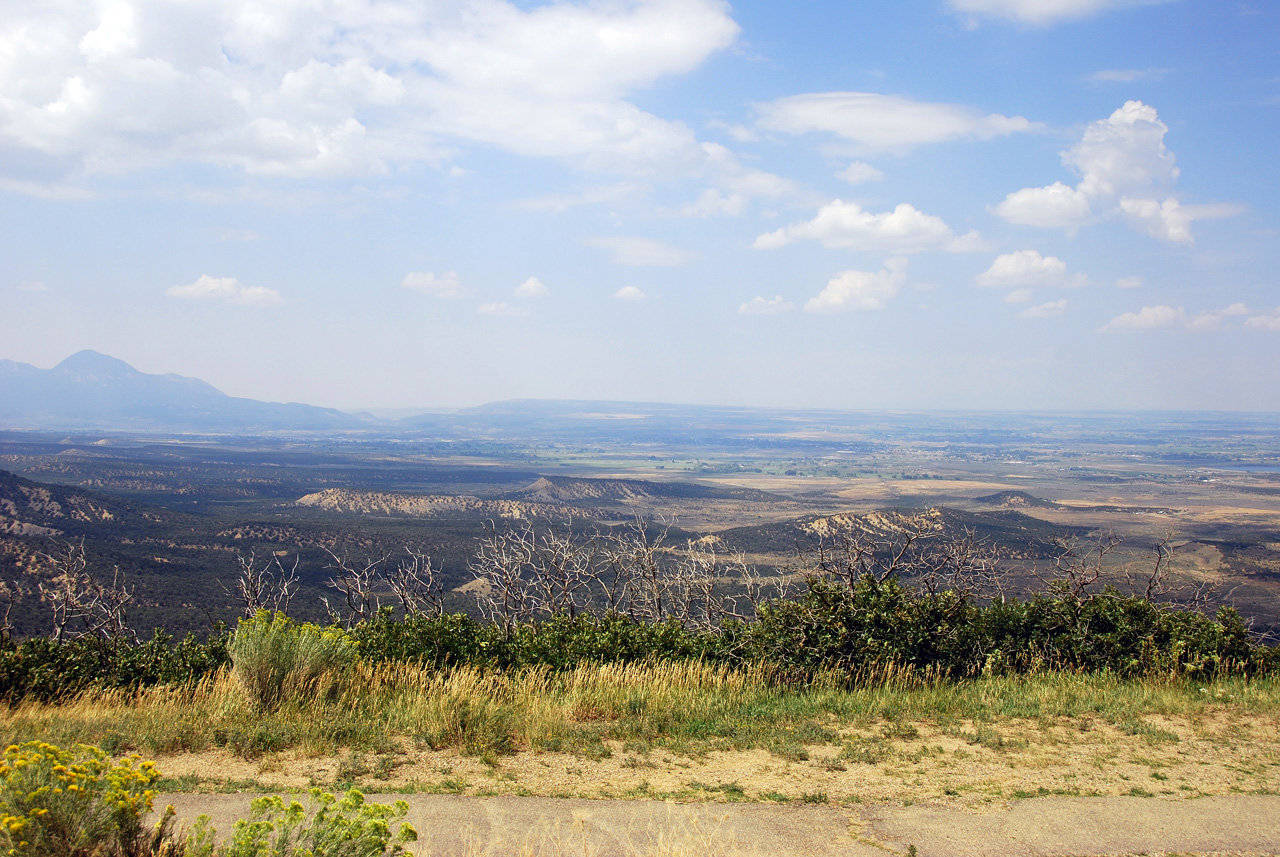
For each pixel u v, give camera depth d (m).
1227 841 7.09
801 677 14.34
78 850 5.23
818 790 8.34
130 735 10.38
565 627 16.48
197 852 5.43
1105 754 9.73
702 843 6.80
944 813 7.67
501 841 6.85
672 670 14.06
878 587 15.63
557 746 9.85
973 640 15.28
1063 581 17.33
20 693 14.39
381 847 5.51
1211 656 14.89
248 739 9.71
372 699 11.91
